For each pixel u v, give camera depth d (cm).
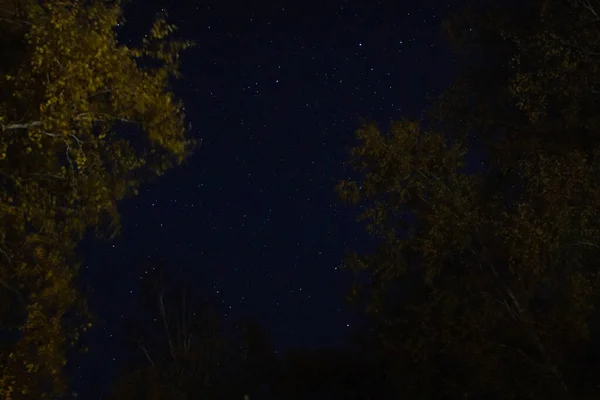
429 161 1852
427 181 1852
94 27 1017
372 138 1827
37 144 1031
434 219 1797
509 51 2031
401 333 1897
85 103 1012
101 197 1086
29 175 1106
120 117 1065
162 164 1102
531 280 1756
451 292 1792
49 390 1116
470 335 1789
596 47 1808
